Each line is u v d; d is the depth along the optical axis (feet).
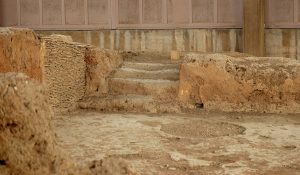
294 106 27.61
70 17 46.55
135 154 16.30
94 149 17.04
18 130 8.20
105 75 32.07
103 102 28.84
